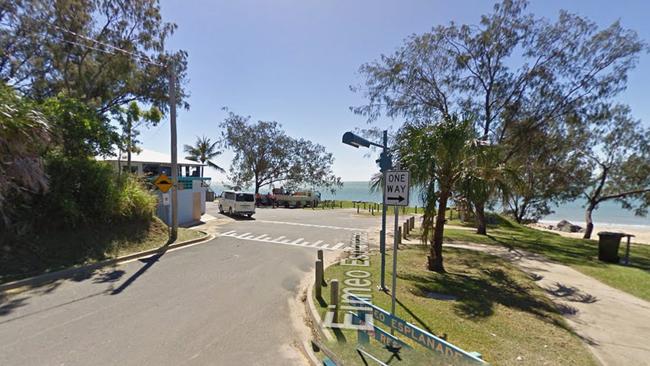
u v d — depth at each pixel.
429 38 15.75
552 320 5.83
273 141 44.31
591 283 8.38
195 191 19.47
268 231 15.71
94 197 10.00
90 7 17.36
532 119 15.22
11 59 16.75
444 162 8.33
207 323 5.16
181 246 11.30
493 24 15.16
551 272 9.45
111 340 4.50
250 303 6.10
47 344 4.34
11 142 7.27
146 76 20.27
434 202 8.51
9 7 15.35
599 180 20.92
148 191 13.35
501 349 4.48
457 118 8.25
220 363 4.02
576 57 14.61
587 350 4.68
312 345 4.49
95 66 19.31
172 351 4.26
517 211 27.11
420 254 10.87
